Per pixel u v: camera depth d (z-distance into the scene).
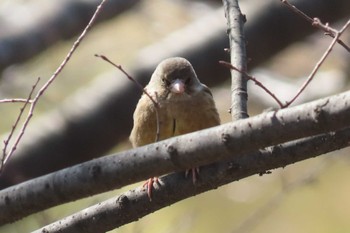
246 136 5.80
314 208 15.65
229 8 7.20
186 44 14.01
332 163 13.93
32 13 14.87
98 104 13.73
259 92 14.91
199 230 14.60
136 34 15.13
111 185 6.33
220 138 5.88
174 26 15.12
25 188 6.65
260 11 14.03
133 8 15.20
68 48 14.90
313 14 14.11
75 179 6.43
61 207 11.30
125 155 6.26
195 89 8.43
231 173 6.39
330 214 15.63
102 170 6.32
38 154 13.26
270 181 14.89
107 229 6.84
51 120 13.66
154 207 6.73
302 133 5.65
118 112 13.71
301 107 5.65
